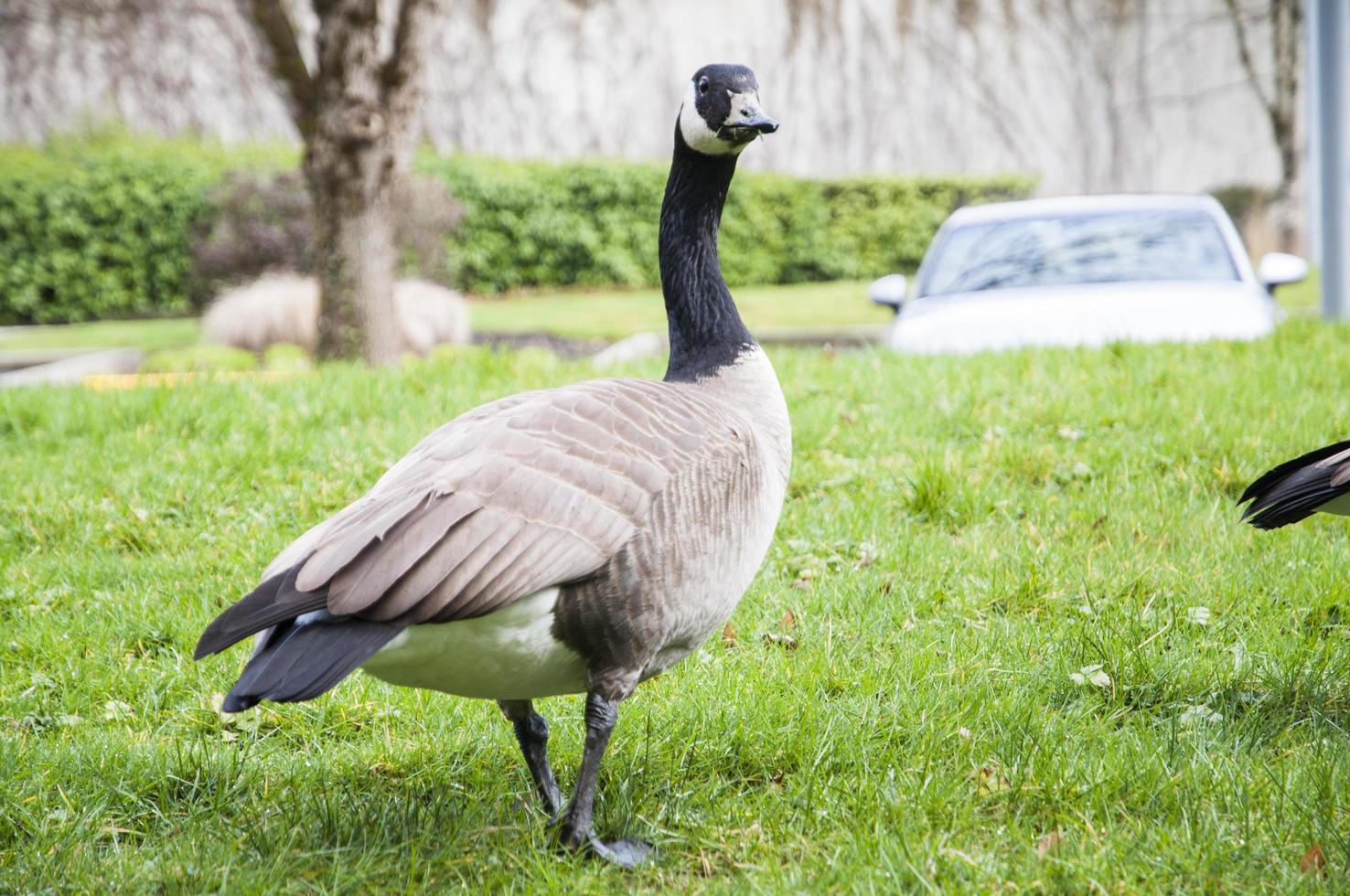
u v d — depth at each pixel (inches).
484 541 112.8
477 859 131.2
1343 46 455.5
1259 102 933.8
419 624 112.5
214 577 215.3
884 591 204.7
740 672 175.8
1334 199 462.3
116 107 874.8
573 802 129.3
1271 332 353.7
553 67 962.7
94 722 171.5
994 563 210.2
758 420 149.9
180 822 143.2
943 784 141.5
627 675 124.1
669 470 123.4
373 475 264.4
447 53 935.7
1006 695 164.7
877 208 949.2
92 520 242.1
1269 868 121.5
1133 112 944.9
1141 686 167.0
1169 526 222.7
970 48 951.6
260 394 332.8
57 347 729.0
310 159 489.1
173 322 824.3
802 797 142.6
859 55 962.7
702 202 159.3
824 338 697.0
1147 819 132.2
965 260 411.5
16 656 190.4
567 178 928.3
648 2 965.8
